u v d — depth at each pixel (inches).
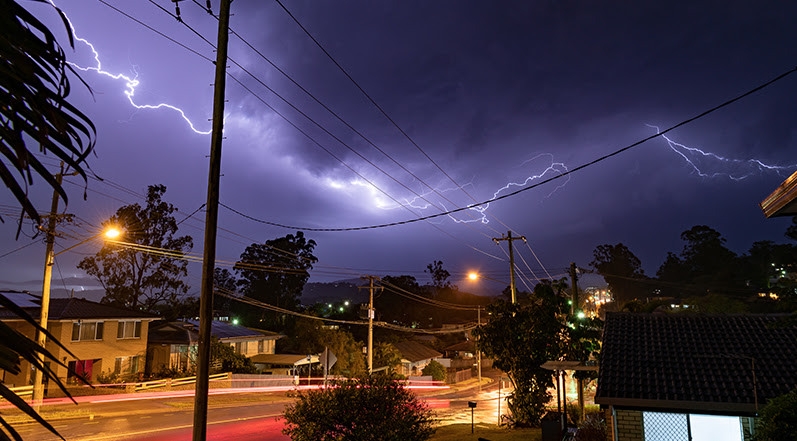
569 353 872.9
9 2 75.0
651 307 976.9
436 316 3683.6
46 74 79.7
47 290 884.0
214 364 1658.5
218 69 459.8
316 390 538.3
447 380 2390.5
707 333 622.2
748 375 524.4
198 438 419.2
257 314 2746.1
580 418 879.1
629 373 546.0
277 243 2768.2
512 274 1266.0
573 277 1081.4
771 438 357.7
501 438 737.6
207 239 440.1
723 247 3181.6
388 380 537.0
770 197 307.1
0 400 1031.6
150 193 2103.8
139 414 1005.2
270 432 869.8
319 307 2544.3
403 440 506.3
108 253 1971.0
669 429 515.2
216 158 449.4
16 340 72.9
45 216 842.2
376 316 2709.2
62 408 1021.2
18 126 77.4
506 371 919.0
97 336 1397.6
